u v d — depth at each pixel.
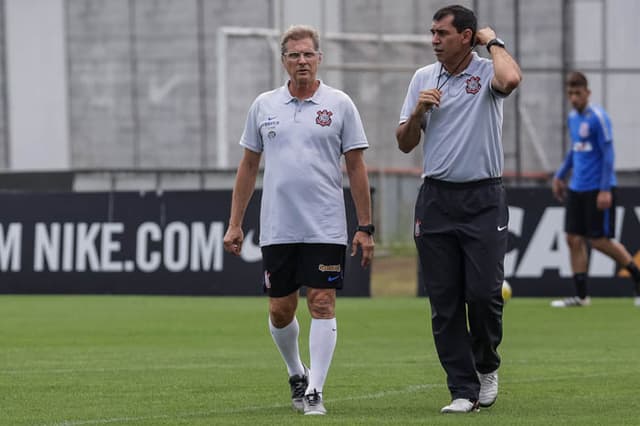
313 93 25.98
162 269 65.19
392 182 88.50
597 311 54.28
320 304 25.81
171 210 65.19
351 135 25.95
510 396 28.34
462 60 25.53
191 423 24.23
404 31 96.81
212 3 114.75
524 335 44.09
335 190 25.89
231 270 64.38
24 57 121.31
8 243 66.94
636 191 61.44
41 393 29.22
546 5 92.69
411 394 28.81
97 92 118.12
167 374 33.00
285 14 92.69
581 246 56.69
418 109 25.00
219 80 92.06
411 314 53.97
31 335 45.09
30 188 94.19
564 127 90.50
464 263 25.73
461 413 25.25
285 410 26.27
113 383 31.08
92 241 66.00
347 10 95.50
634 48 93.44
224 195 64.69
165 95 116.50
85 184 87.25
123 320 51.34
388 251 85.12
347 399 27.94
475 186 25.50
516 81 24.66
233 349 40.03
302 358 36.94
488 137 25.44
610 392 29.03
